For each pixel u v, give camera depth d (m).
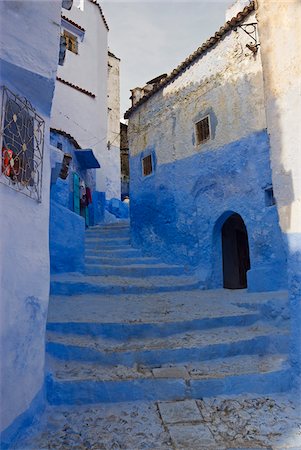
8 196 2.97
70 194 11.75
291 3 4.01
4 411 2.81
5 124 3.07
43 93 3.63
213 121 8.75
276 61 4.25
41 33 3.48
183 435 3.28
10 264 2.96
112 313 5.85
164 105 10.62
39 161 3.69
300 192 3.91
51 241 7.79
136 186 11.78
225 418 3.60
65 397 3.86
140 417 3.62
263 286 7.14
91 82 16.64
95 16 17.52
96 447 3.10
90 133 16.09
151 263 9.95
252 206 7.60
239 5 10.24
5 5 3.07
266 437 3.25
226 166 8.29
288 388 4.21
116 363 4.50
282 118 4.16
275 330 5.40
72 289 7.11
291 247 4.07
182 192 9.66
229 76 8.33
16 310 3.06
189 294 7.68
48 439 3.21
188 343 4.90
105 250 10.82
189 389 4.04
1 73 3.03
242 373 4.24
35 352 3.49
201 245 8.95
